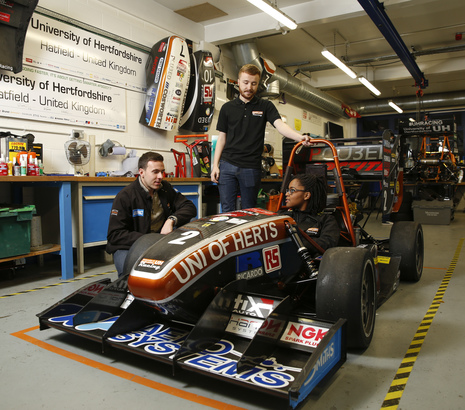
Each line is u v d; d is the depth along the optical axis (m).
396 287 3.00
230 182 3.10
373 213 10.09
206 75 5.72
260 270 1.88
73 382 1.64
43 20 4.09
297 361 1.55
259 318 1.67
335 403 1.47
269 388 1.32
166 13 5.80
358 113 12.89
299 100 10.31
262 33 6.30
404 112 12.88
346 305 1.74
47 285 3.31
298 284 2.14
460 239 5.80
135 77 5.24
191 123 5.78
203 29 6.62
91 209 3.80
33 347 1.99
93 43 4.64
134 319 1.83
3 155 3.34
